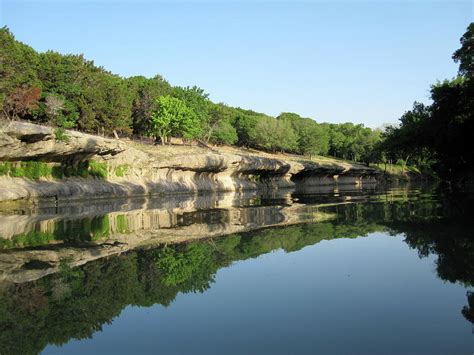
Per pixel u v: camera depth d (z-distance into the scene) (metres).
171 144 82.50
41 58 61.19
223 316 8.04
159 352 6.47
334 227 19.62
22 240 17.36
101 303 8.98
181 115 76.94
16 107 51.38
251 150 116.56
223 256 13.64
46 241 17.05
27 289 10.08
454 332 6.92
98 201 42.38
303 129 128.75
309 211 28.27
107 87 69.12
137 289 9.98
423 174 127.19
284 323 7.58
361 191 59.31
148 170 56.53
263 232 18.70
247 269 11.77
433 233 16.55
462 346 6.39
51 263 12.88
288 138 115.50
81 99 62.47
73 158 45.06
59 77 60.62
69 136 42.12
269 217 24.95
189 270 11.79
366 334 6.95
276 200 42.03
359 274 10.83
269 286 10.01
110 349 6.62
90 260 13.27
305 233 18.09
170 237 17.78
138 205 37.06
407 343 6.55
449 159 58.00
